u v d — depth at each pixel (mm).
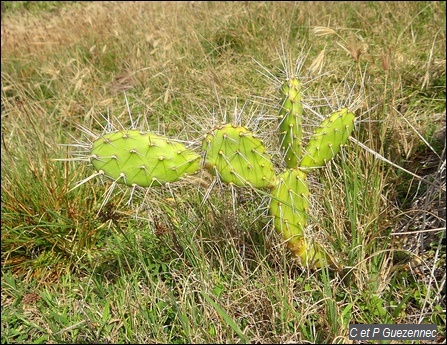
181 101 1576
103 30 2285
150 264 1043
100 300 1011
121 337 937
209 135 836
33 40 2393
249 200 1079
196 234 1048
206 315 905
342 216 1015
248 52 1831
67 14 2869
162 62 1777
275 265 971
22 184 1195
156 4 2678
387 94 1309
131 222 1186
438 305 914
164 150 830
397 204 1101
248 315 918
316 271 955
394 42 1632
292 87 841
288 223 902
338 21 1926
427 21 1846
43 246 1159
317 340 877
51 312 971
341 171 1102
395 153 1171
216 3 2436
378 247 996
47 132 1425
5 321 1009
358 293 938
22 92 1783
